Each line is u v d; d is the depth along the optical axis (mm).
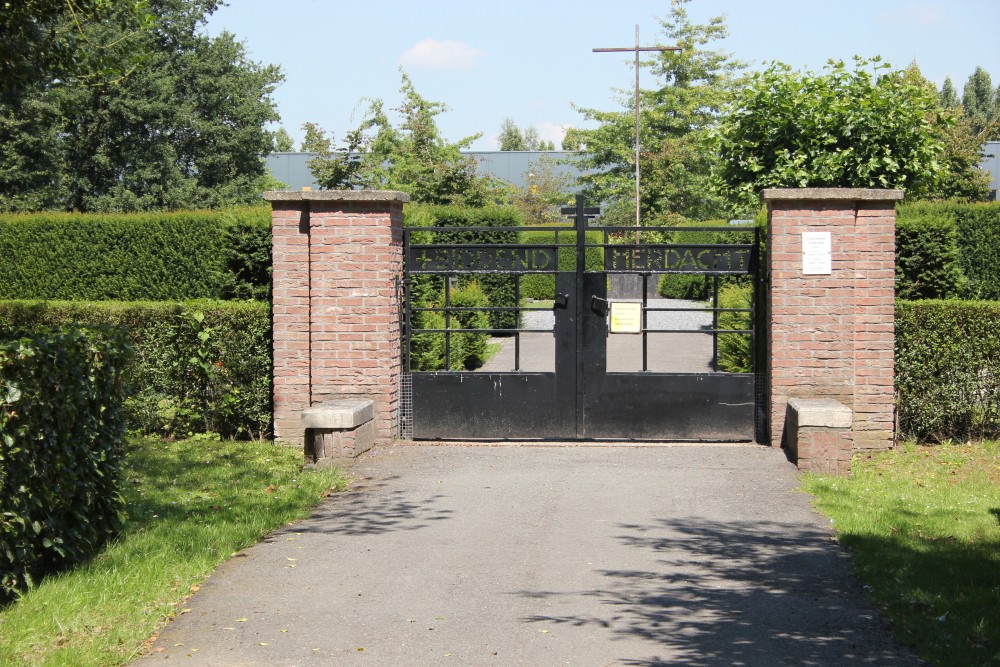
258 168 41344
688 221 42000
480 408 10445
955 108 26562
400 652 4910
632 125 44938
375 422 10203
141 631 5109
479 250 10461
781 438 9969
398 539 6973
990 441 10195
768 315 10008
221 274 12547
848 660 4773
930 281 12484
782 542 6871
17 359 5348
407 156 29812
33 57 9477
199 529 6980
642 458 9617
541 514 7660
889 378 9938
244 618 5387
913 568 6141
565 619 5355
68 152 35594
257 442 10523
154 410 10734
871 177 13203
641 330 10344
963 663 4699
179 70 38875
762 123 13570
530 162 50531
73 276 19656
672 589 5863
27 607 5336
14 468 5418
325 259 10148
